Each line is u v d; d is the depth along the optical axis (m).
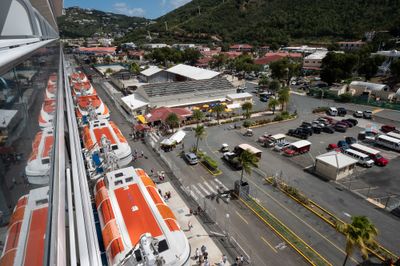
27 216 3.78
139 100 60.06
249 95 64.94
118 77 86.19
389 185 31.77
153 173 33.66
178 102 60.41
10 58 3.90
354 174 34.31
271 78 94.44
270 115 58.34
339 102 68.75
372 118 55.91
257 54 144.25
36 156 5.25
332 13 176.50
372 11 159.88
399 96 64.88
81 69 120.88
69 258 4.95
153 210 19.72
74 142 10.39
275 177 33.12
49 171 5.36
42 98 7.24
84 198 6.88
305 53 130.62
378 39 119.88
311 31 172.50
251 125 51.69
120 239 17.22
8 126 3.67
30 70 5.60
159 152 39.34
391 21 143.12
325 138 46.19
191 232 24.03
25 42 7.00
